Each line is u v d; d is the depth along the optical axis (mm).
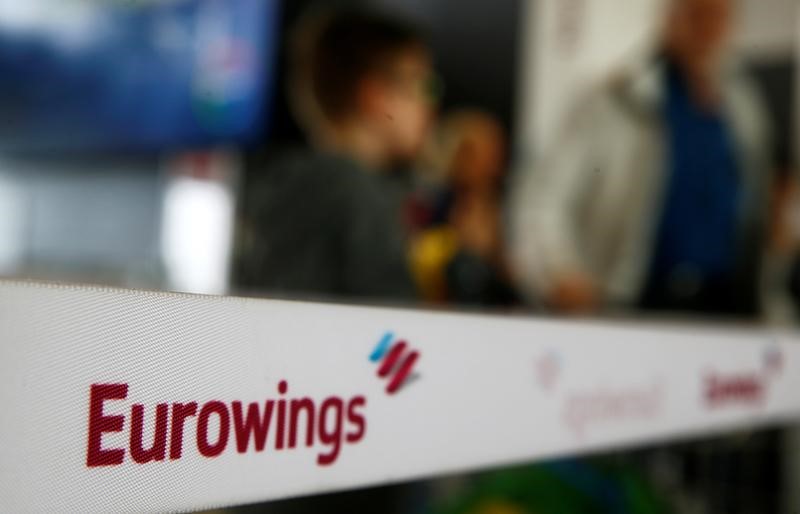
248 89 2355
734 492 1387
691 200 1979
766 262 1946
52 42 2871
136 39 2656
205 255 2584
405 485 1254
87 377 352
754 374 758
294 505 746
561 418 572
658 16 1999
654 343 647
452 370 500
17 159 3008
